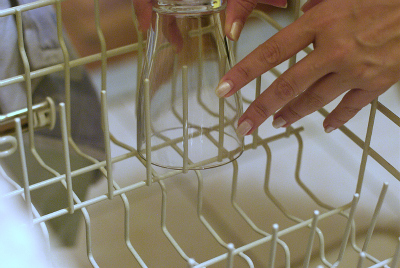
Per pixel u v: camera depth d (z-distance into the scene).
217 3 0.34
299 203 0.57
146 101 0.33
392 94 0.66
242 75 0.36
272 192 0.58
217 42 0.36
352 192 0.58
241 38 0.79
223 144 0.39
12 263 0.34
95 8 0.39
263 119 0.39
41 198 0.54
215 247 0.51
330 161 0.62
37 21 0.49
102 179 0.56
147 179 0.36
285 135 0.48
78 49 0.75
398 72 0.35
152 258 0.50
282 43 0.35
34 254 0.34
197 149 0.39
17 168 0.55
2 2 0.46
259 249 0.51
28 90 0.37
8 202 0.39
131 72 0.73
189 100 0.37
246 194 0.58
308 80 0.36
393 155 0.61
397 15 0.33
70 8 0.78
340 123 0.41
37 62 0.51
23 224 0.34
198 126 0.38
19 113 0.42
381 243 0.52
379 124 0.65
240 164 0.61
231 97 0.39
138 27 0.41
